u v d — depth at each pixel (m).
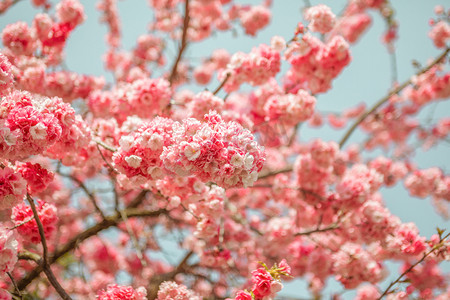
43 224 4.02
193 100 4.61
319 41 5.03
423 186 6.89
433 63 6.66
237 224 6.32
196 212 4.30
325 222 5.88
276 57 4.84
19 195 3.14
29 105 3.02
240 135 2.62
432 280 5.18
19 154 2.91
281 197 6.20
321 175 5.78
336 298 5.74
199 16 7.39
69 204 6.77
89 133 3.50
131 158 3.03
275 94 5.61
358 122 7.19
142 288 3.81
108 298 3.67
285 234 5.74
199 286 6.52
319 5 4.79
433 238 4.56
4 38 4.80
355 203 5.20
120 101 4.73
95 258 7.08
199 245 5.93
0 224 3.12
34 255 4.10
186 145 2.59
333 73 5.03
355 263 5.21
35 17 4.98
